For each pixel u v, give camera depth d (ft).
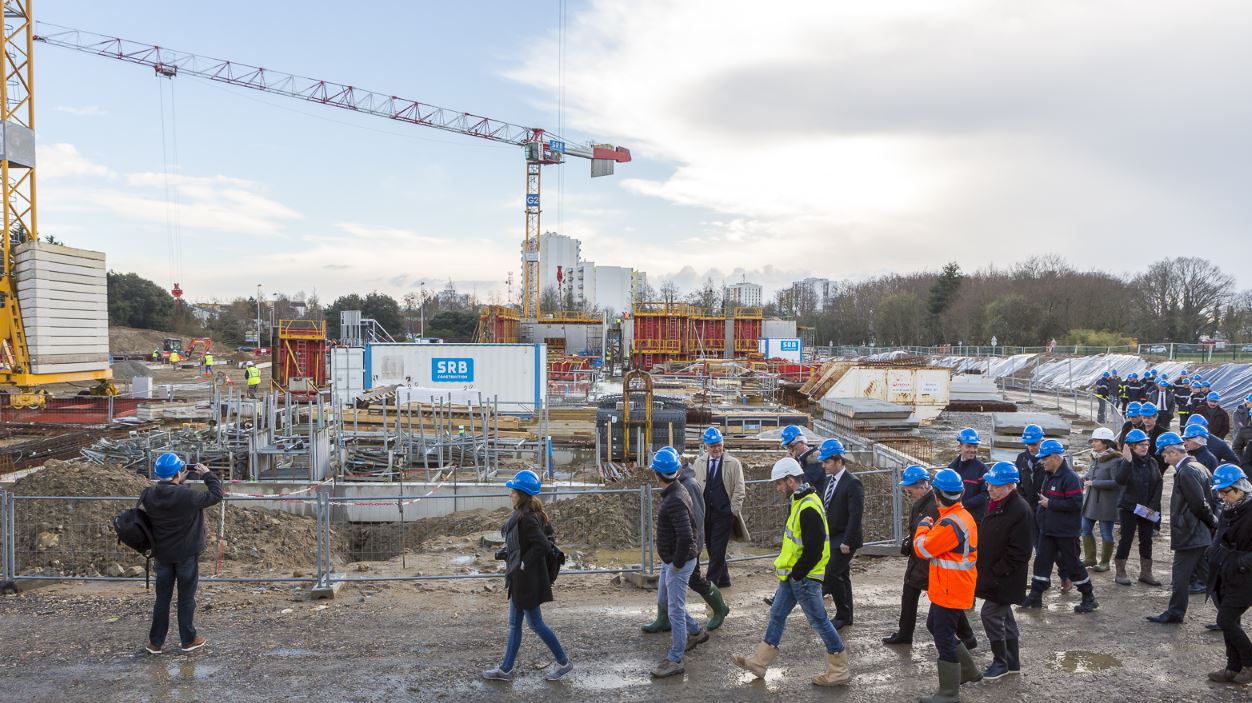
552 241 590.55
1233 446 42.11
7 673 20.44
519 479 19.53
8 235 85.20
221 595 27.71
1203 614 25.44
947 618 18.22
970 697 19.13
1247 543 19.49
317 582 27.73
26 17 89.04
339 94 263.29
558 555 20.10
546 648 22.44
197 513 21.75
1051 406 102.68
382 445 61.87
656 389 118.11
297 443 55.47
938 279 261.85
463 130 281.54
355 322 122.11
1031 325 211.61
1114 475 29.22
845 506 23.76
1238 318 188.14
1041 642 22.93
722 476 27.09
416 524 46.14
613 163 309.42
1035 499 26.76
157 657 21.59
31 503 34.32
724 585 28.55
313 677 20.34
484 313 175.83
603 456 59.72
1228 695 19.31
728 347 183.11
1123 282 226.58
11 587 27.68
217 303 429.79
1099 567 30.40
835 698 19.11
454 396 60.18
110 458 53.57
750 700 19.01
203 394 122.11
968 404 94.12
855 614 25.61
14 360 82.53
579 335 194.39
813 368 129.80
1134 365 120.67
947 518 18.21
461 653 22.07
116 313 291.58
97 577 28.76
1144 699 19.10
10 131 85.10
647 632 23.53
